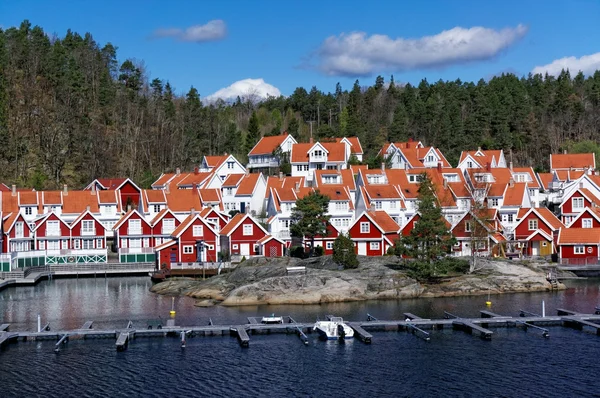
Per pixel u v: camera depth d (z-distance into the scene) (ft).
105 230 393.09
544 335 228.84
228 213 438.81
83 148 558.97
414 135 647.15
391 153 526.57
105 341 224.94
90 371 194.80
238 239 366.02
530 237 367.25
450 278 311.88
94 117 609.01
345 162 493.36
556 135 650.02
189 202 427.33
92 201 429.38
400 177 444.55
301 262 328.49
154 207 422.00
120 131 613.52
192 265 347.97
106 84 652.07
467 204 408.26
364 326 237.86
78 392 178.91
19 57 617.62
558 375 189.06
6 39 645.51
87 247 390.21
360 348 216.95
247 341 217.97
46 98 590.55
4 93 554.05
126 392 178.91
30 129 559.38
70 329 235.81
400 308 273.54
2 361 203.41
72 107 593.01
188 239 362.74
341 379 188.14
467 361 202.39
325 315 260.01
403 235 327.06
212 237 364.38
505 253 362.53
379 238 359.66
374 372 193.67
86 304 284.20
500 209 407.44
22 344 221.25
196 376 190.70
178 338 228.84
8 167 519.60
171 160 609.42
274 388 181.68
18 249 372.38
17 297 299.79
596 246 352.28
